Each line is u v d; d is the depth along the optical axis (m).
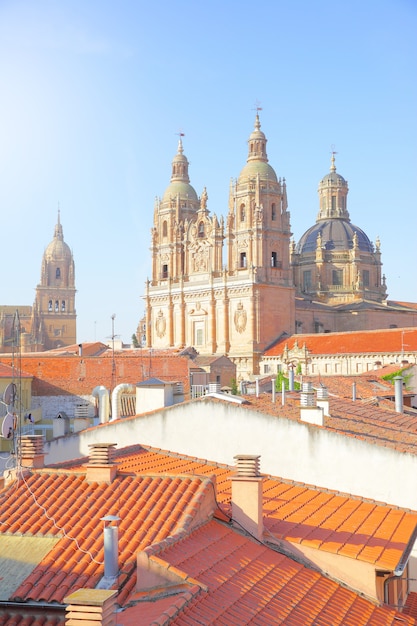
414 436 40.56
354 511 30.48
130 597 19.67
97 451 26.62
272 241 166.88
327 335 154.00
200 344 172.38
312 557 24.70
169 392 43.81
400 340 141.00
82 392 77.88
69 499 25.42
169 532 22.89
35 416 73.56
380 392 67.81
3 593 20.58
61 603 20.00
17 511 24.95
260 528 25.02
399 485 33.56
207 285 170.12
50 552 22.28
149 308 184.88
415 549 33.09
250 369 159.88
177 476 26.12
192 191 187.25
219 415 36.06
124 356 84.06
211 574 20.92
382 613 23.72
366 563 24.25
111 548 20.61
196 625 17.84
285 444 34.97
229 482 31.30
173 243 181.38
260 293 162.50
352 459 34.19
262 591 21.19
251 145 170.25
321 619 21.16
